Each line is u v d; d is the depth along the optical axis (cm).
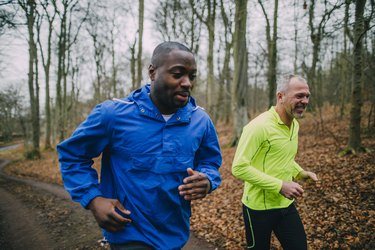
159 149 140
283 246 225
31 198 756
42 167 1430
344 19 495
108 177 151
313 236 373
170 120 143
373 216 384
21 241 455
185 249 396
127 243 140
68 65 2252
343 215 407
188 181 138
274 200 219
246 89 1186
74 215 576
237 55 1161
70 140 138
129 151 138
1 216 596
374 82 869
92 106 3016
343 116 1400
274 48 977
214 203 580
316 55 930
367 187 474
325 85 1856
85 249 407
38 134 1859
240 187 647
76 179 136
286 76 226
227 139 1443
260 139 212
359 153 662
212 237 426
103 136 141
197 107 165
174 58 131
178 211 147
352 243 337
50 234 477
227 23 1365
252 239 231
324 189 509
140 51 1420
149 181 139
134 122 139
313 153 788
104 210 129
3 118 2516
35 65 1855
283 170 223
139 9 1410
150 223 141
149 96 145
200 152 168
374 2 488
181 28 1789
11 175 1304
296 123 235
